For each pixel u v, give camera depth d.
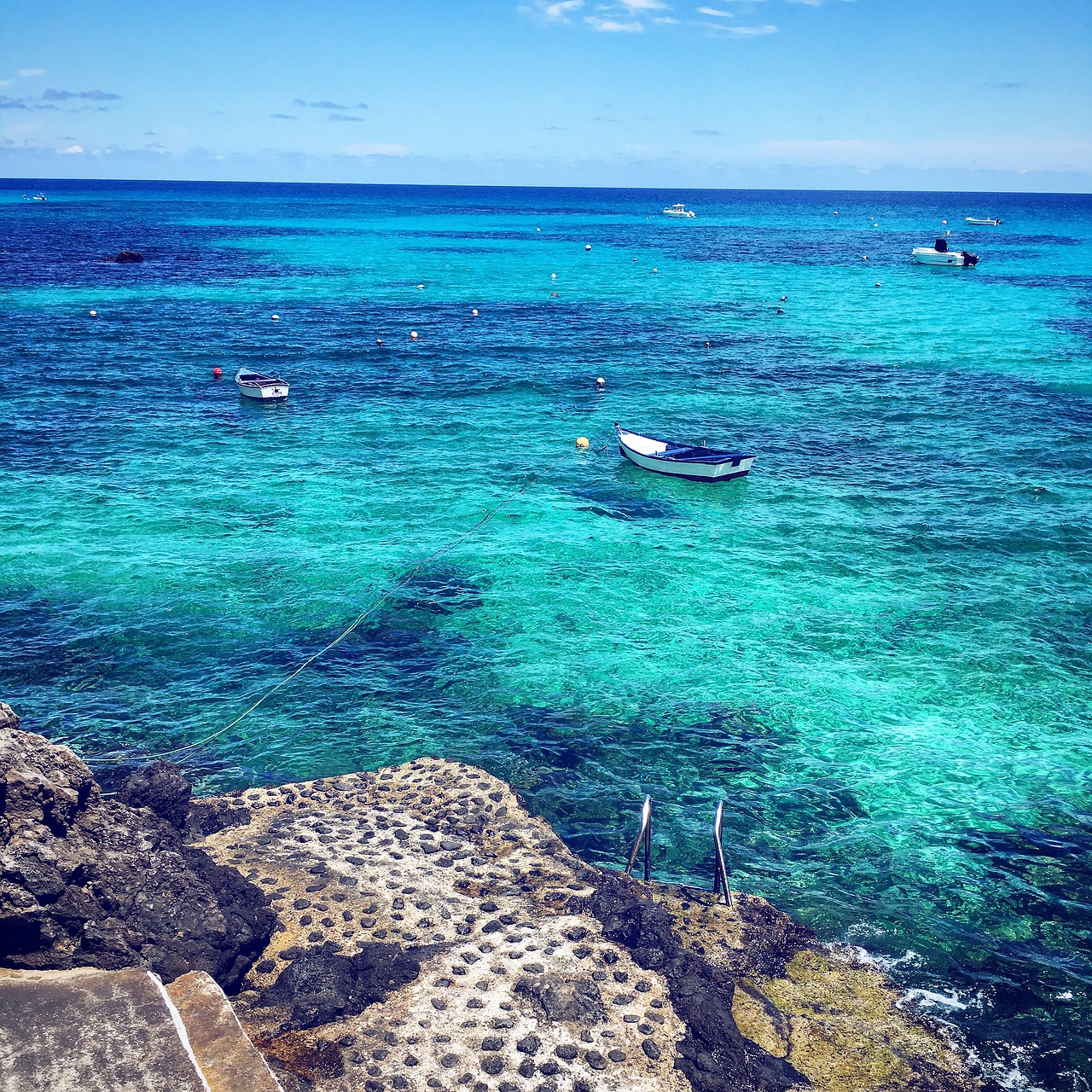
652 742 21.53
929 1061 13.09
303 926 14.41
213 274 96.62
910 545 32.31
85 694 22.67
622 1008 13.04
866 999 14.27
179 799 16.88
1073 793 19.64
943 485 38.34
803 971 14.82
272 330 67.56
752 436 45.34
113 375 53.50
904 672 24.31
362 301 82.12
